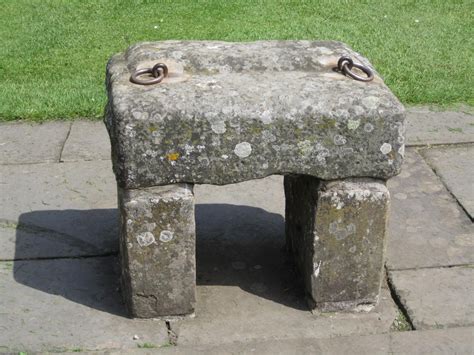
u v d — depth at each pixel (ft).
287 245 13.88
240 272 13.39
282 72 11.71
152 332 11.93
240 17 25.38
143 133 10.70
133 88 11.10
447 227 14.92
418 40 23.67
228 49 12.19
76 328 12.05
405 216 15.26
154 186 11.17
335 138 10.99
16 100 19.69
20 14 25.75
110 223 14.92
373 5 26.53
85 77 21.11
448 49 23.08
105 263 13.71
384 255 11.99
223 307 12.50
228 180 11.09
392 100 11.05
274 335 11.91
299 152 11.02
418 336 11.91
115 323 12.13
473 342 11.80
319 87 11.19
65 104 19.53
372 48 22.99
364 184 11.48
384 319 12.27
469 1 27.09
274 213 15.21
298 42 12.62
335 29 24.34
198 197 15.72
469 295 12.92
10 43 23.38
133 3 26.66
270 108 10.82
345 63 11.62
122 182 11.03
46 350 11.60
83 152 17.60
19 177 16.52
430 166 17.16
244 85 11.20
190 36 23.86
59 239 14.39
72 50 22.94
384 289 13.06
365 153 11.13
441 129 18.67
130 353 11.51
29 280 13.21
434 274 13.46
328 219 11.58
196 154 10.89
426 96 20.17
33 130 18.52
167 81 11.30
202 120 10.72
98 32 24.27
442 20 25.32
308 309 12.46
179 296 11.94
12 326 12.09
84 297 12.77
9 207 15.42
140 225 11.30
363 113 10.89
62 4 26.61
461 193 16.11
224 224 14.80
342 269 11.97
